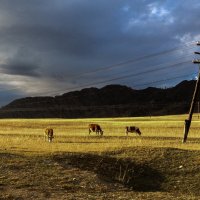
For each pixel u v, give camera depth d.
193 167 25.67
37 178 21.38
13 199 17.80
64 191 19.73
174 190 23.30
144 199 18.84
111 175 24.36
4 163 23.55
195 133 61.41
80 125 94.38
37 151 28.11
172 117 151.12
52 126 90.62
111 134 62.03
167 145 35.81
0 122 104.19
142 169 25.55
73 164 24.73
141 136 53.97
